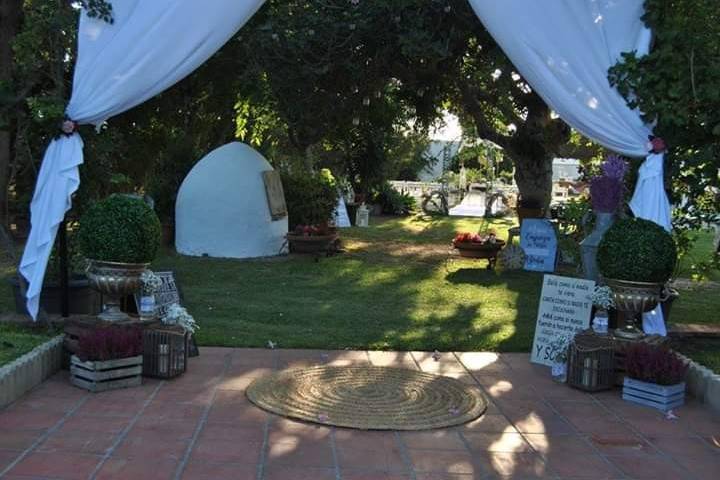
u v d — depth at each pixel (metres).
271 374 5.52
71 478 3.60
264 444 4.14
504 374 5.79
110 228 5.24
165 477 3.65
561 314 6.02
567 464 4.01
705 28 5.82
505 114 12.52
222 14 5.85
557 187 28.66
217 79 11.51
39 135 6.29
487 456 4.09
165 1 5.77
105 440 4.11
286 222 12.85
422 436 4.36
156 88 5.96
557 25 5.76
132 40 5.79
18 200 8.55
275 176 12.52
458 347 6.60
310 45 8.30
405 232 17.38
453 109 14.52
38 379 5.07
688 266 11.11
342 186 20.08
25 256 5.89
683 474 3.92
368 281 10.18
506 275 10.95
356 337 6.84
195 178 12.11
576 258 9.54
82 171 6.41
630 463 4.05
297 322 7.46
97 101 5.88
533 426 4.61
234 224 11.93
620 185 6.01
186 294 8.80
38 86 6.46
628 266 5.24
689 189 6.19
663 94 5.66
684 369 5.09
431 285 10.00
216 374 5.50
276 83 8.99
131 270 5.35
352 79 9.03
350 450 4.10
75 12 5.98
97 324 5.42
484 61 9.38
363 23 7.87
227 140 17.58
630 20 5.80
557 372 5.61
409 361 6.11
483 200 27.48
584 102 5.84
